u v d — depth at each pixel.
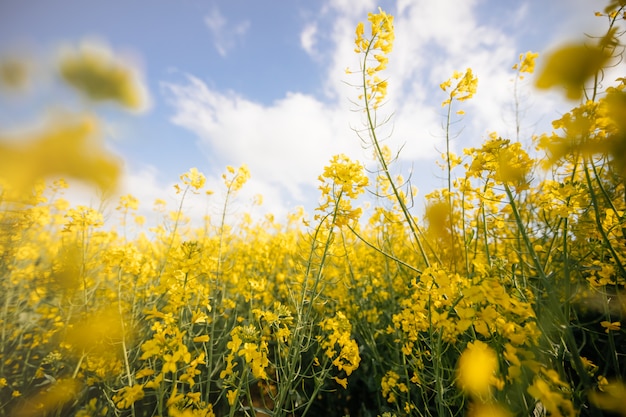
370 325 3.38
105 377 2.29
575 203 1.84
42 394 2.24
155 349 1.46
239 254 4.29
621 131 1.28
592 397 1.44
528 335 1.36
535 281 2.34
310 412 3.00
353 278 3.55
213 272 3.27
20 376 2.63
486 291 1.28
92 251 3.30
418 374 2.22
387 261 3.37
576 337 2.50
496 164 1.92
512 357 1.19
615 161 1.40
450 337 2.04
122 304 2.62
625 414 1.34
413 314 2.26
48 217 3.14
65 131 0.43
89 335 2.21
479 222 2.60
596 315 2.56
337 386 3.11
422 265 3.48
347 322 2.52
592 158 1.56
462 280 1.57
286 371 2.35
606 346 2.09
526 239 1.78
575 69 0.94
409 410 2.23
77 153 0.43
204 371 2.90
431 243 2.89
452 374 2.16
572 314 2.32
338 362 2.30
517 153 1.89
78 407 2.45
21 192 0.41
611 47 1.23
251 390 3.16
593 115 1.35
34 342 2.77
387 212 3.14
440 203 2.78
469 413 1.87
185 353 1.44
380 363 2.88
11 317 2.96
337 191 2.30
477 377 1.24
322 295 3.58
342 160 2.40
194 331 3.18
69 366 2.47
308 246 2.90
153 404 2.62
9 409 2.39
